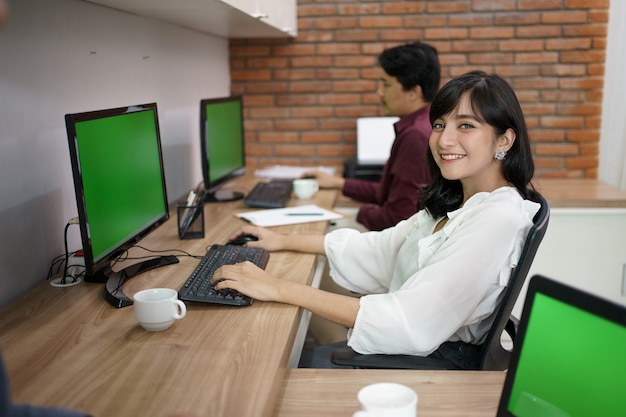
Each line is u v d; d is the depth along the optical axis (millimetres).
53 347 1287
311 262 1900
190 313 1470
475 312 1521
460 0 3625
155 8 2197
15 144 1609
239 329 1374
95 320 1429
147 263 1798
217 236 2162
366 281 1944
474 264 1463
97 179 1510
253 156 3902
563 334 906
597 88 3652
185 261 1860
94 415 1031
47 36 1752
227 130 2959
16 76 1605
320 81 3799
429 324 1464
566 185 3533
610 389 843
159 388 1116
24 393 1103
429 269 1488
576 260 3246
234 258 1817
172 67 2848
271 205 2609
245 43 3797
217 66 3617
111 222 1591
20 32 1619
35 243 1709
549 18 3594
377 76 3752
